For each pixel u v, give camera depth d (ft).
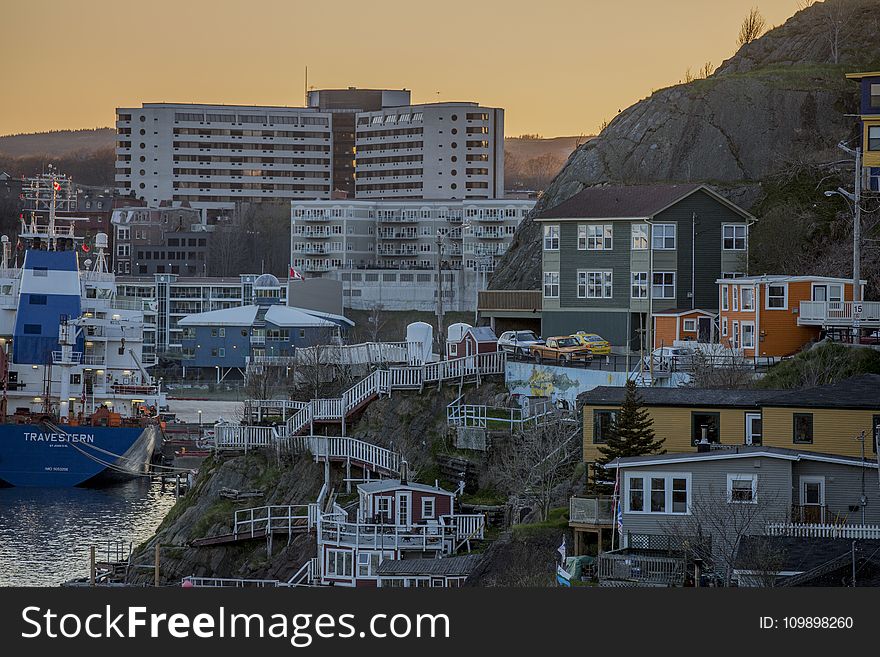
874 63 653.71
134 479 499.10
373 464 335.67
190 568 317.01
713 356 338.54
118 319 534.37
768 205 554.87
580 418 305.53
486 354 362.94
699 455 225.35
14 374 517.55
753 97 629.51
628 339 432.25
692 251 433.48
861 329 339.36
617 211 439.22
